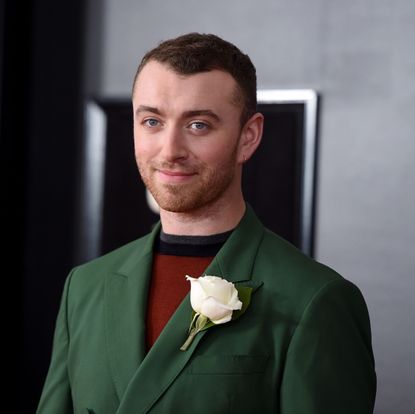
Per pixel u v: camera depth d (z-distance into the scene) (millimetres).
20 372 4254
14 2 4168
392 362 3635
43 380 4238
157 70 1837
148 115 1849
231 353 1801
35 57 4238
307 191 3736
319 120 3762
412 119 3629
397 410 3621
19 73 4223
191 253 1971
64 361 2086
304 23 3809
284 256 1940
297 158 3748
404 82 3645
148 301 1968
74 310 2092
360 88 3709
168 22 4055
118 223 4074
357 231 3697
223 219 1957
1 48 4102
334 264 3721
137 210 4047
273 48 3855
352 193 3703
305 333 1796
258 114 1941
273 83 3852
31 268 4242
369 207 3682
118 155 4078
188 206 1866
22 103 4238
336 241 3725
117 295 2000
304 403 1750
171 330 1852
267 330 1827
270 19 3865
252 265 1922
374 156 3682
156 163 1847
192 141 1833
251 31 3896
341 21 3748
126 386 1860
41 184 4234
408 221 3627
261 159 3809
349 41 3734
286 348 1806
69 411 2053
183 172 1836
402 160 3639
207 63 1823
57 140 4211
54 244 4207
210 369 1792
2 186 4164
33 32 4238
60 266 4199
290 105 3770
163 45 1881
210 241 1958
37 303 4242
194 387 1791
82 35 4195
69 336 2100
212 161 1841
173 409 1782
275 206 3783
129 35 4121
